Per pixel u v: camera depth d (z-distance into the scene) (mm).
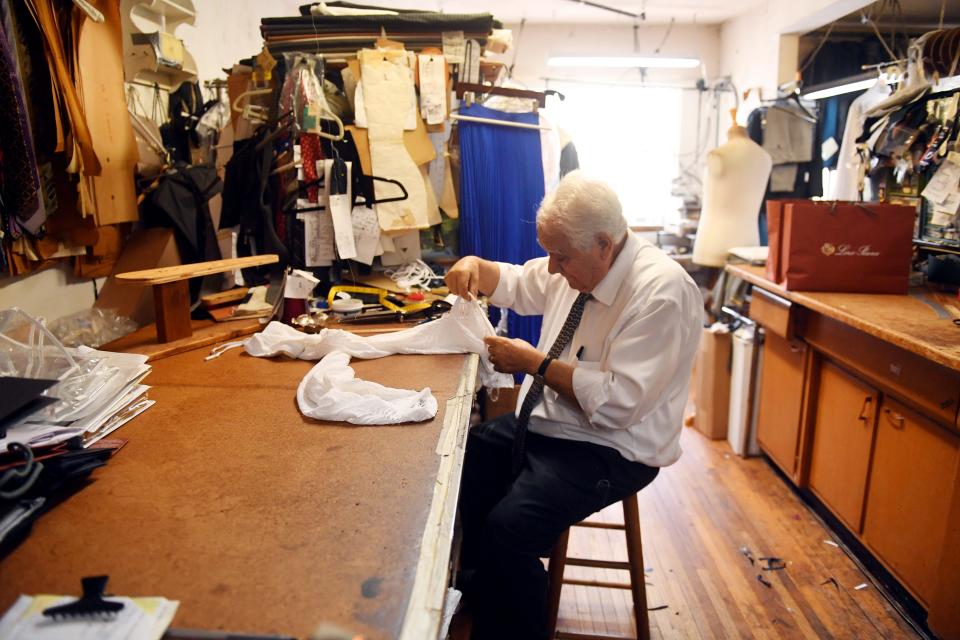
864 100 2689
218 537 739
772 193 3701
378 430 1035
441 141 2170
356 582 658
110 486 858
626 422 1328
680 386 1457
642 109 5398
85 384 1076
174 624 598
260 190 1908
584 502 1375
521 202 2217
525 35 5250
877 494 1903
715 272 4715
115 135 1633
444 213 2215
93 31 1545
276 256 1795
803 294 2113
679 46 5285
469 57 2141
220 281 1931
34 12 1352
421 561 691
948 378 1541
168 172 1854
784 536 2213
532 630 1398
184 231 1794
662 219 5582
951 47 2061
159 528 759
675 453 1478
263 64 1963
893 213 2059
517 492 1373
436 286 2053
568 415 1444
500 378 1551
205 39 2430
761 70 4488
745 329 2832
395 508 796
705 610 1854
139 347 1477
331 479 872
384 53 1970
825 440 2229
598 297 1406
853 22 3947
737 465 2746
